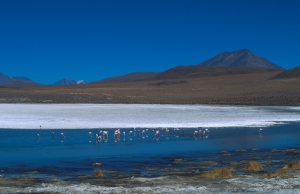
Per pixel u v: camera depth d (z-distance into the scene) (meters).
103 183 16.72
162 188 15.24
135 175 18.62
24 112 54.94
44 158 23.28
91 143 29.41
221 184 16.02
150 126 39.47
